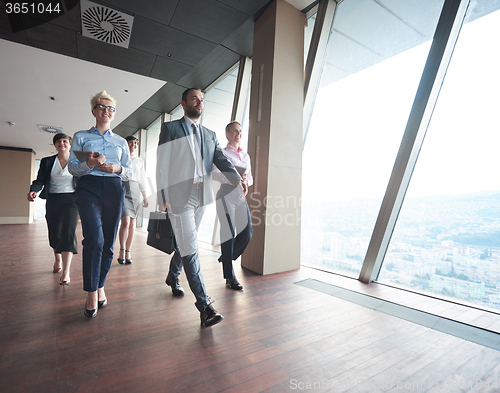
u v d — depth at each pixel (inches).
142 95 213.5
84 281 69.6
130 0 118.3
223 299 86.4
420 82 92.7
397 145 101.3
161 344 58.0
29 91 207.6
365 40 116.1
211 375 47.9
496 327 68.6
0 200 422.3
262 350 56.5
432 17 94.7
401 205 101.8
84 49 153.5
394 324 70.2
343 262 120.5
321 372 49.4
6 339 58.8
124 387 44.3
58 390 43.2
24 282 97.9
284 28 127.0
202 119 229.3
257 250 122.0
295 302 84.9
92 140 73.1
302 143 132.1
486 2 80.9
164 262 133.0
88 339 59.3
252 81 135.9
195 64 168.7
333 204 125.3
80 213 70.1
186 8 123.6
